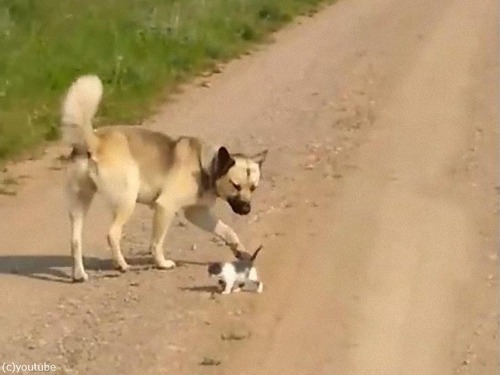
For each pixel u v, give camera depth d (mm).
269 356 10227
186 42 24844
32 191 15648
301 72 24219
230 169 12055
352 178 16031
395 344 10594
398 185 15695
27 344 10484
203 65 24344
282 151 17625
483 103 21172
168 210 12125
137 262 12602
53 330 10789
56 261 12758
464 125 19422
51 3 25359
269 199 14969
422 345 10594
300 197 15070
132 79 21812
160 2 27672
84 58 22188
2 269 12438
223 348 10359
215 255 12852
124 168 11898
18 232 13836
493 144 18062
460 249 13109
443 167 16688
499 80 23297
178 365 10008
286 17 30531
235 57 25656
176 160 12125
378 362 10203
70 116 11727
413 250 13055
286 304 11406
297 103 21266
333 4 33812
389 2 34469
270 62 25250
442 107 20844
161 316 11062
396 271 12383
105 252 12984
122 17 25562
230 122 19688
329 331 10812
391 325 10992
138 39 24094
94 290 11766
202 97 21719
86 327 10852
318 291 11758
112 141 11938
